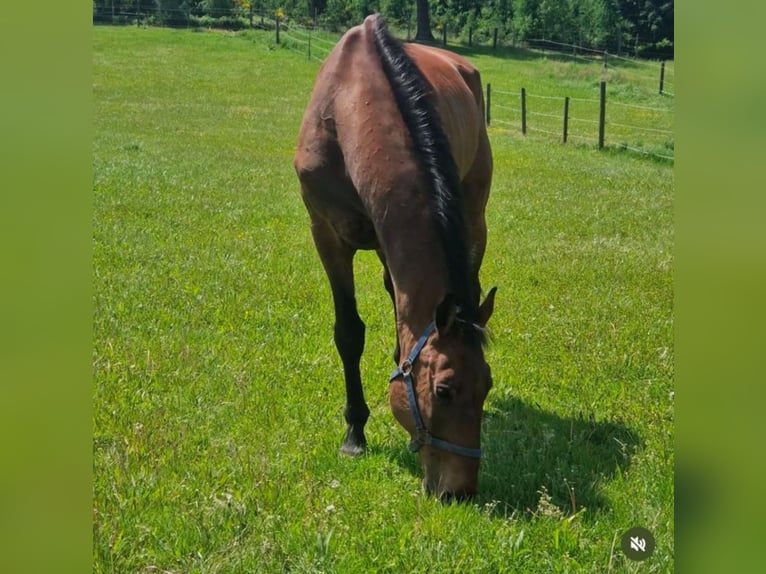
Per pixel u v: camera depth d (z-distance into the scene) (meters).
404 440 4.60
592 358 5.78
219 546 3.47
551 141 18.12
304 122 4.67
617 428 4.79
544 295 7.26
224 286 6.88
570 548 3.57
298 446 4.41
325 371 5.39
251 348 5.66
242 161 13.13
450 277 3.59
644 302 7.16
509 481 4.14
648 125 20.06
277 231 8.88
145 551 3.42
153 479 3.92
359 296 7.01
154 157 12.88
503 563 3.43
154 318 6.09
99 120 16.42
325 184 4.45
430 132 3.97
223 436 4.46
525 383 5.41
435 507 3.64
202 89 21.64
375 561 3.42
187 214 9.33
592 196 12.16
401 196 3.83
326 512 3.71
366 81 4.26
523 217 10.52
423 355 3.54
